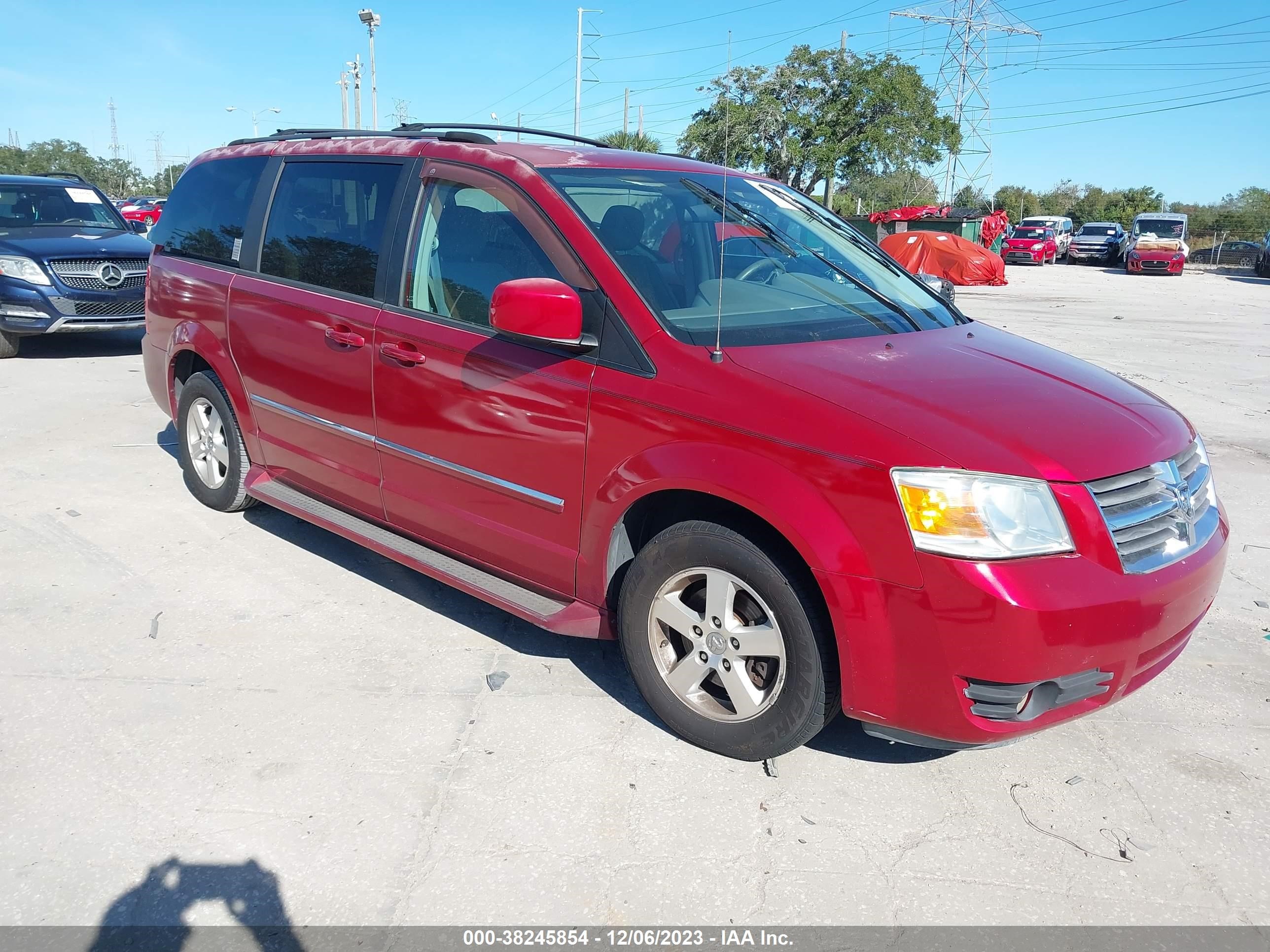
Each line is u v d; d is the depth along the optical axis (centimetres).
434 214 365
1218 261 4291
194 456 505
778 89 3344
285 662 357
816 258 380
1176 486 283
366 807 276
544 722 321
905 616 254
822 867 257
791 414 270
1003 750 314
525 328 293
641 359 298
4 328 916
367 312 377
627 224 333
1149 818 281
